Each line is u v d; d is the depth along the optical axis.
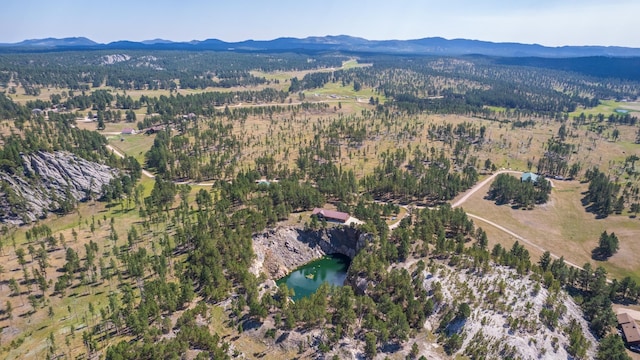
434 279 133.12
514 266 140.12
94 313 118.50
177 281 134.00
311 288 154.12
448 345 108.81
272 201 190.62
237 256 145.75
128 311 113.38
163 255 141.38
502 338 107.81
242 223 172.38
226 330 109.88
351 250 173.88
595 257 167.50
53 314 118.00
